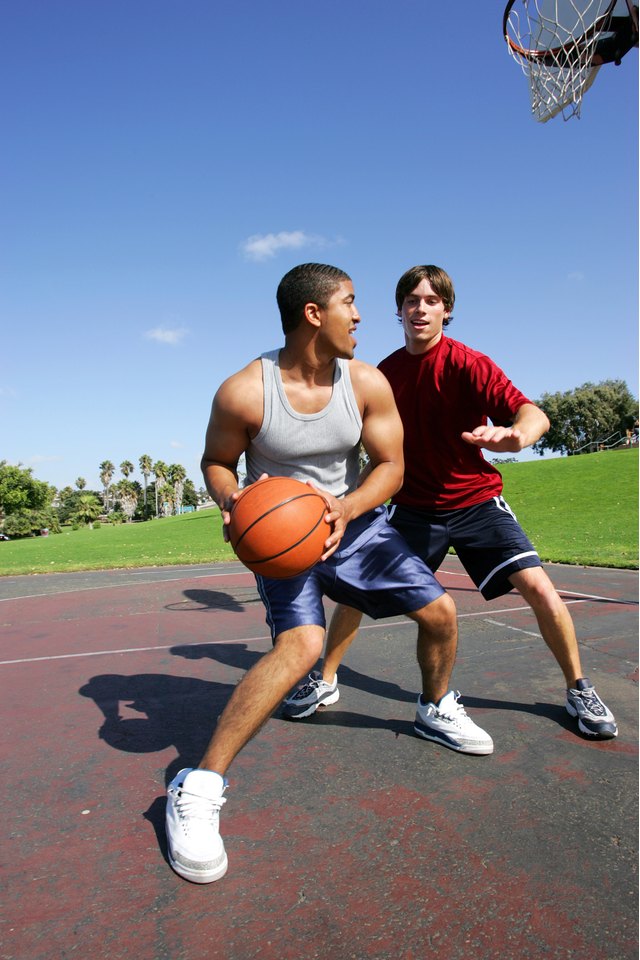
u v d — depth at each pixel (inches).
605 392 2581.2
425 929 67.7
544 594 116.6
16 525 2578.7
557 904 71.0
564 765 105.4
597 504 920.3
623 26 170.9
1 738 127.3
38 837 89.1
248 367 93.6
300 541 82.2
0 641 224.4
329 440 93.2
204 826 79.0
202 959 64.6
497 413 114.6
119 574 434.3
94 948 66.6
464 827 87.5
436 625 103.0
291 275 88.6
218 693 151.1
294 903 72.8
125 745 121.0
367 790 98.9
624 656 166.4
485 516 122.3
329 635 131.3
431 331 118.8
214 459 96.4
